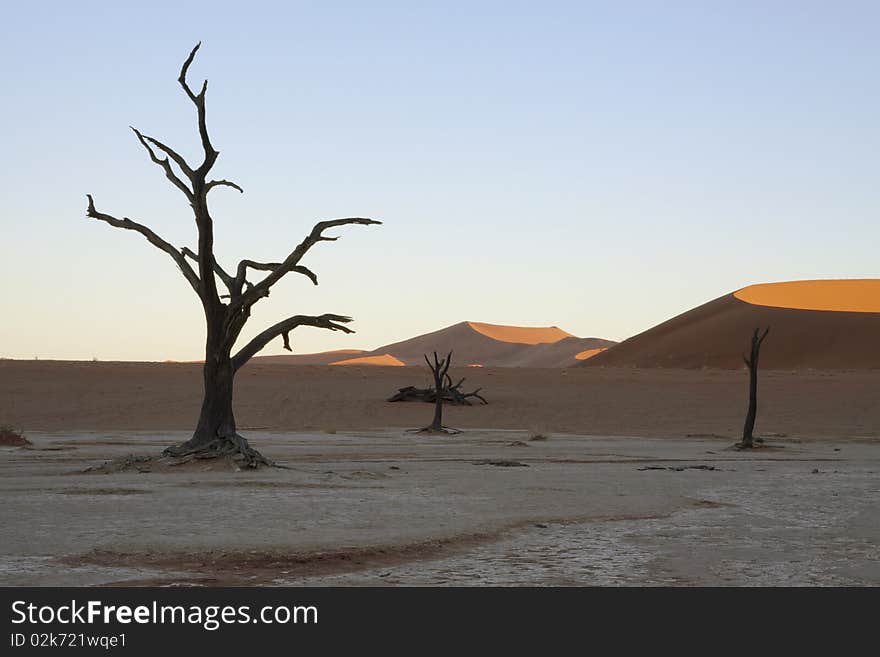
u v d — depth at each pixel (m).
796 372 95.25
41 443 42.38
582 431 60.28
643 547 14.51
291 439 47.88
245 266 28.66
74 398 68.50
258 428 59.72
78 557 12.85
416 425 63.34
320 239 28.22
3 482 23.36
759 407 69.12
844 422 63.06
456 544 14.50
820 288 161.50
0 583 11.38
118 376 78.00
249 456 27.28
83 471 26.36
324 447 41.41
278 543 13.84
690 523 17.23
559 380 84.44
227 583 11.56
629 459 35.62
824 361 128.00
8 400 66.88
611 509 18.92
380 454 37.03
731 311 150.12
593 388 79.69
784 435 55.91
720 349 137.38
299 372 86.31
